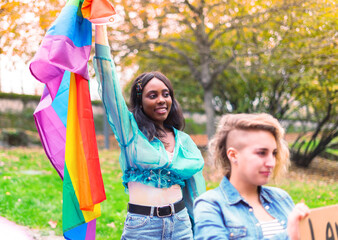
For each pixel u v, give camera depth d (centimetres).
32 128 1639
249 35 1179
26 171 805
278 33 1076
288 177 1065
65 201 267
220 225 172
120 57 1076
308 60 1037
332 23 973
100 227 500
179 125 299
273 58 1098
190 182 291
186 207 292
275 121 175
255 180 170
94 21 255
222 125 184
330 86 1073
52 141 298
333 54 955
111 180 807
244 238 172
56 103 299
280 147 178
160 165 262
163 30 1140
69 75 300
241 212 176
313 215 167
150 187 261
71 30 257
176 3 1016
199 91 1400
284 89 1210
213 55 1211
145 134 270
